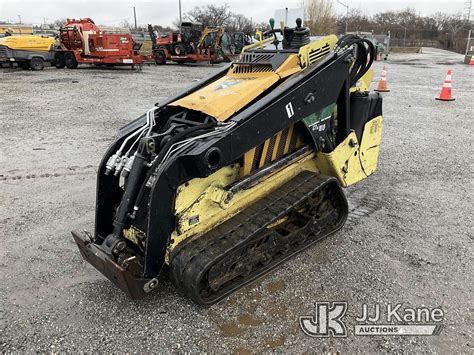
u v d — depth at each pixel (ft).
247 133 9.78
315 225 12.25
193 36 73.51
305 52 11.84
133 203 9.59
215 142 9.10
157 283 9.58
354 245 12.49
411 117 29.17
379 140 14.62
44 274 11.17
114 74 56.90
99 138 23.67
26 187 16.69
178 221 9.59
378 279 10.86
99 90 41.47
